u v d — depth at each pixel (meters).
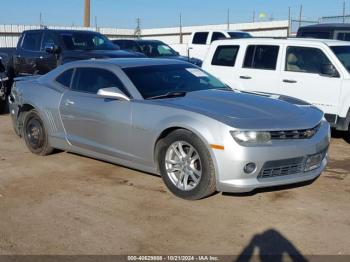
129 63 6.54
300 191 5.65
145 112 5.70
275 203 5.27
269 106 5.57
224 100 5.70
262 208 5.13
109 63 6.53
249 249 4.23
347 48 8.59
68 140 6.78
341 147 7.98
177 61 6.98
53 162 7.01
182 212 5.05
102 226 4.73
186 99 5.75
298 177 5.23
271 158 4.98
